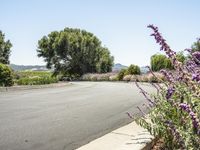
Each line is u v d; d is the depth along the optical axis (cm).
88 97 1712
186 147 316
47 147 567
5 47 6875
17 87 2564
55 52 7700
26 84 3278
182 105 279
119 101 1462
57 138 642
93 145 484
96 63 7888
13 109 1128
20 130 726
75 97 1709
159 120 435
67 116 955
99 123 828
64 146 575
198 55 341
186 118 378
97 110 1107
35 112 1047
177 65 311
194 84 307
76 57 7694
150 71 456
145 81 4544
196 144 312
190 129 327
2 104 1304
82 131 717
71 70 7781
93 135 673
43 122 841
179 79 371
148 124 465
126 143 460
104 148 464
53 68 7888
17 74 5188
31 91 2283
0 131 714
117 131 574
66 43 7644
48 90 2447
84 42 7725
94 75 6850
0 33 6869
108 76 6456
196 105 324
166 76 388
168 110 436
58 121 858
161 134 427
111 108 1172
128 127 617
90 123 828
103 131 718
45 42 7975
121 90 2448
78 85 3672
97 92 2178
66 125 795
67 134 681
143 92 501
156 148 463
